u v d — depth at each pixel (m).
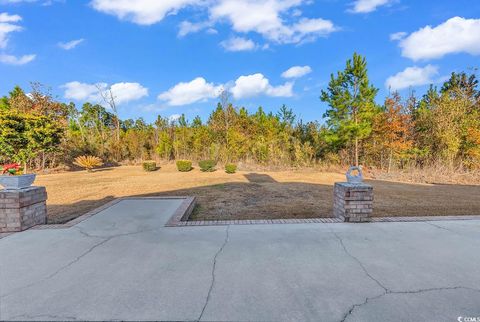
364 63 13.90
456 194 7.94
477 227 3.85
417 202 6.68
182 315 1.85
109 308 1.93
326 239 3.38
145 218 4.44
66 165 18.08
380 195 7.72
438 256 2.85
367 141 16.55
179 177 12.66
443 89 18.66
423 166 14.41
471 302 1.99
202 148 21.92
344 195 4.14
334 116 14.73
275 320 1.79
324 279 2.35
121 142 24.58
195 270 2.54
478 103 15.84
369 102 13.91
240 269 2.55
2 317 1.83
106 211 4.92
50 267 2.62
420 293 2.12
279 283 2.28
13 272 2.51
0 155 13.65
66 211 5.77
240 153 18.95
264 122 22.92
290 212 5.60
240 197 7.35
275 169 16.55
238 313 1.87
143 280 2.34
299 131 21.17
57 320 1.80
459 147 13.87
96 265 2.66
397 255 2.87
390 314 1.85
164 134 24.55
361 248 3.08
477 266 2.61
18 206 3.70
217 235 3.56
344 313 1.86
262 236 3.50
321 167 16.81
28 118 13.97
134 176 13.38
